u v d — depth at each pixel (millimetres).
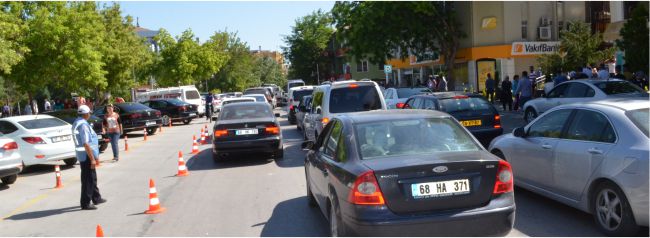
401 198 4781
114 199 9773
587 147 5992
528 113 17234
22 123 14281
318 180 6480
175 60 52875
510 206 4938
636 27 19172
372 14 32812
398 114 6039
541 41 35312
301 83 51188
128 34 36875
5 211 9484
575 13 36281
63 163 16172
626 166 5363
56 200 10211
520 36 35188
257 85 88125
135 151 18172
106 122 15688
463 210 4836
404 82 49094
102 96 36156
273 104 46938
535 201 7523
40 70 26406
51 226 8078
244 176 11391
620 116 5758
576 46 26359
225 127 13148
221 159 13969
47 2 26875
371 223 4719
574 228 6188
